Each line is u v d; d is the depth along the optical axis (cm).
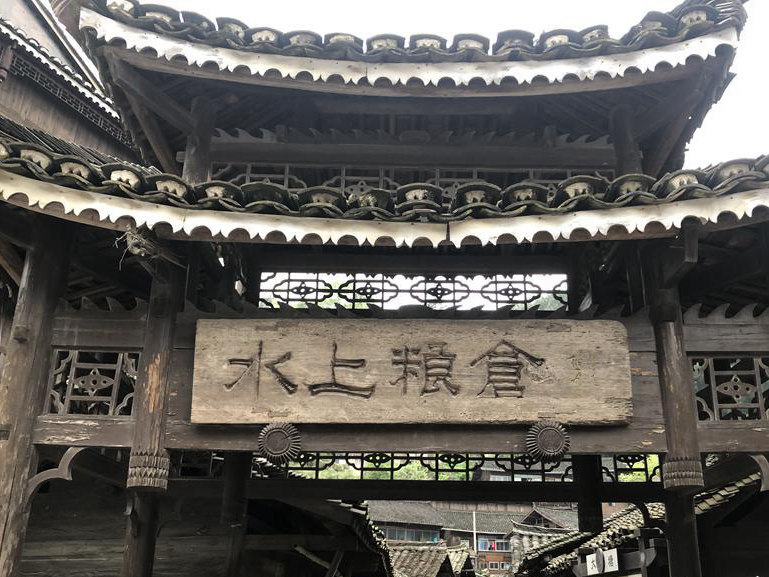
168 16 646
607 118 759
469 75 661
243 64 652
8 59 1277
